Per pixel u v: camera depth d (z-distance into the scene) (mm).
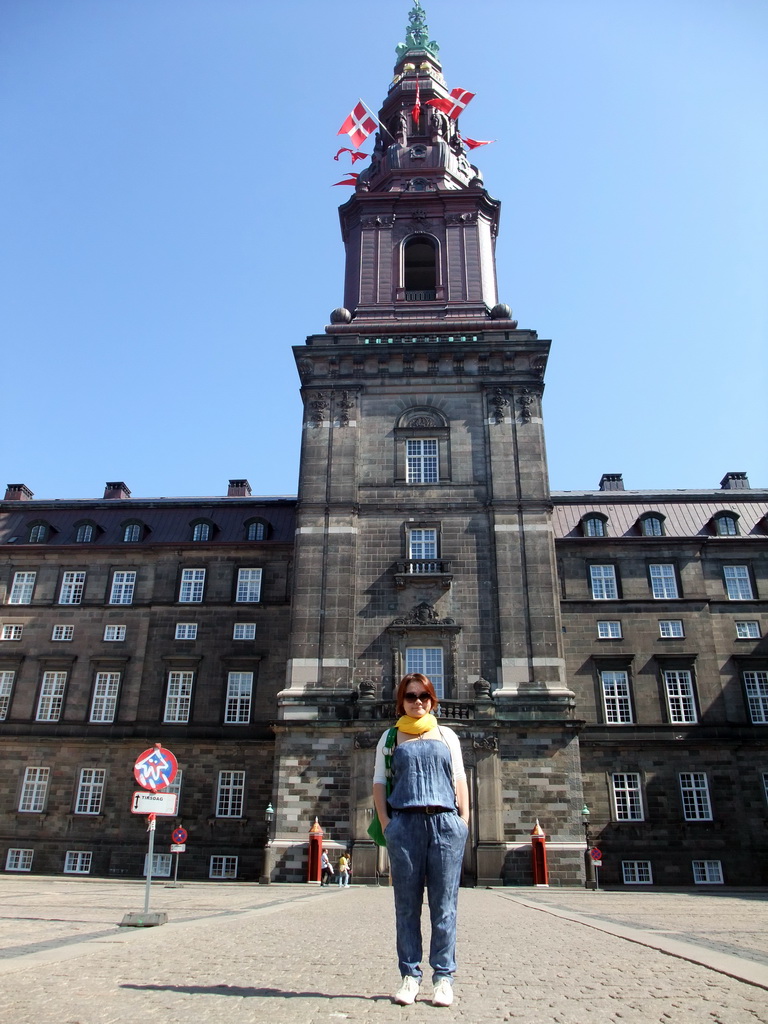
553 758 36719
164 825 45750
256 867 44312
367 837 34938
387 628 40219
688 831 44062
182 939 11109
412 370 46125
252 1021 5719
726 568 51000
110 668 50375
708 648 48250
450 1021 5793
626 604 49344
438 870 6566
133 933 11867
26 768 48438
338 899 23688
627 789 45312
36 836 46719
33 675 50719
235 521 54688
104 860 45594
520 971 8422
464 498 43094
